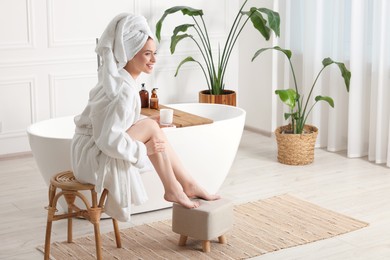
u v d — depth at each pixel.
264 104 6.21
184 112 4.56
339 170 5.17
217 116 4.93
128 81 3.45
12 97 5.45
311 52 5.68
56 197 3.46
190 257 3.63
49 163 4.01
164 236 3.92
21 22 5.38
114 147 3.31
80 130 3.54
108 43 3.46
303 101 5.83
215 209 3.65
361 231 3.98
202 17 6.17
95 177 3.40
